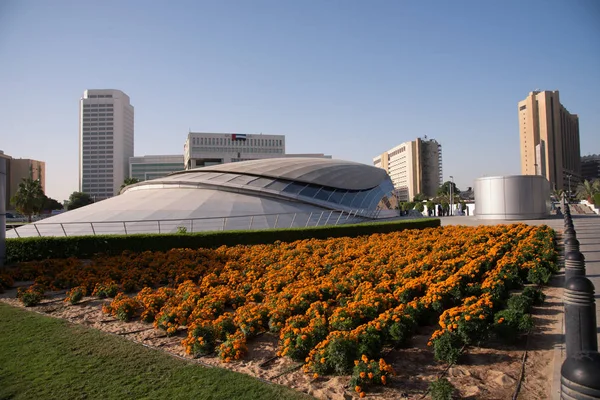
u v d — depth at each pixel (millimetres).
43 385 6176
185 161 146750
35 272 14891
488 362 6711
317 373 6422
